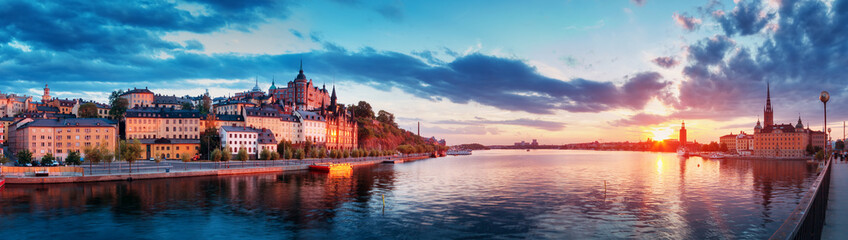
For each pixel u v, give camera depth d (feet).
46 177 361.71
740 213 265.75
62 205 273.33
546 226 230.07
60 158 591.78
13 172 372.38
